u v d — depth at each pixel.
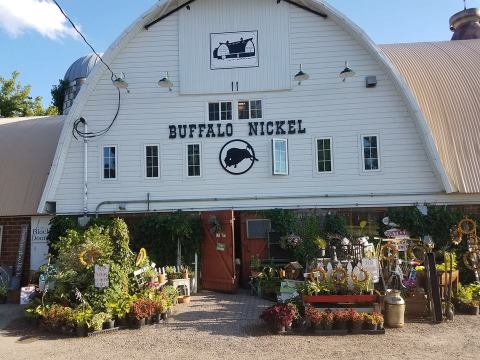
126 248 11.79
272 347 8.77
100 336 9.84
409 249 13.57
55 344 9.34
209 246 15.70
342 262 11.91
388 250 12.53
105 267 10.60
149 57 16.91
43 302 11.03
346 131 16.28
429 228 15.50
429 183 15.85
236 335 9.68
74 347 9.07
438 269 12.18
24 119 21.88
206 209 16.34
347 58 16.45
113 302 10.63
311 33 16.61
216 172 16.48
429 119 17.00
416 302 11.07
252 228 16.16
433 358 8.06
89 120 16.86
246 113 16.69
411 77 18.44
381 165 16.05
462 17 28.94
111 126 16.78
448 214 15.48
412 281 11.55
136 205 16.50
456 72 18.58
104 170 16.70
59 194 16.66
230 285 14.89
